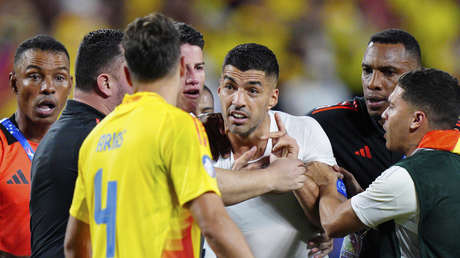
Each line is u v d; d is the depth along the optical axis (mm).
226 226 7445
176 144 7578
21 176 12766
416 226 9680
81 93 10375
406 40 12461
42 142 10133
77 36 31766
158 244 7641
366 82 12547
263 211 10711
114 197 7816
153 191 7645
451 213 9242
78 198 8500
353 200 10000
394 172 9523
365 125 12914
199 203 7504
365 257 12188
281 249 10867
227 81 9820
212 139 10719
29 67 12438
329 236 10305
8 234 12680
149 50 7797
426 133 9969
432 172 9359
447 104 9844
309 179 10672
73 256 8727
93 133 8445
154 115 7773
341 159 13055
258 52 9750
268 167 9898
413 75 10133
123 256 7711
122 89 10398
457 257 9312
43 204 9641
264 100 9836
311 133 11031
